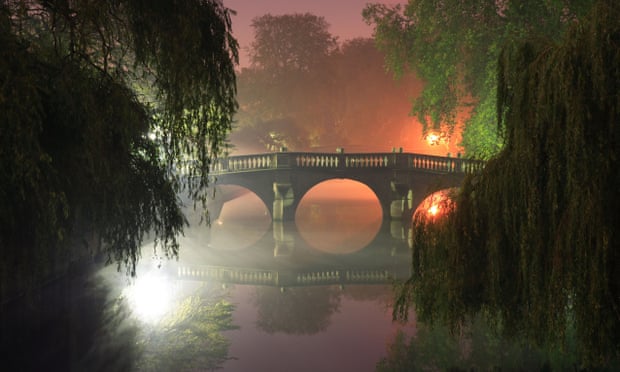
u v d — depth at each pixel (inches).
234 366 318.0
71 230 255.0
